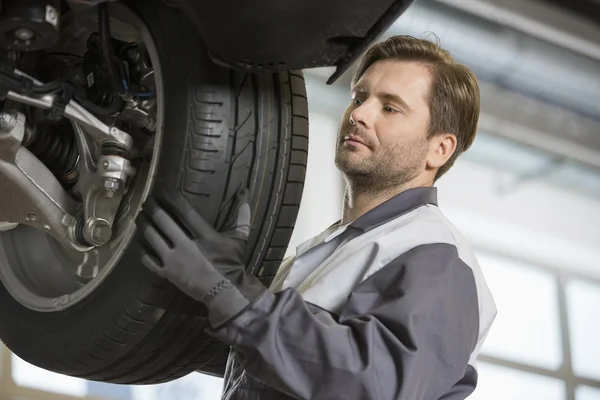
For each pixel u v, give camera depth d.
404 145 2.04
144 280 1.67
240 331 1.60
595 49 6.69
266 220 1.76
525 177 7.88
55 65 1.91
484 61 6.51
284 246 1.82
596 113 7.25
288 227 1.80
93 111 1.77
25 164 1.86
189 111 1.66
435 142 2.10
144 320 1.71
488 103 7.09
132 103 1.80
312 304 1.83
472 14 6.27
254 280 1.64
